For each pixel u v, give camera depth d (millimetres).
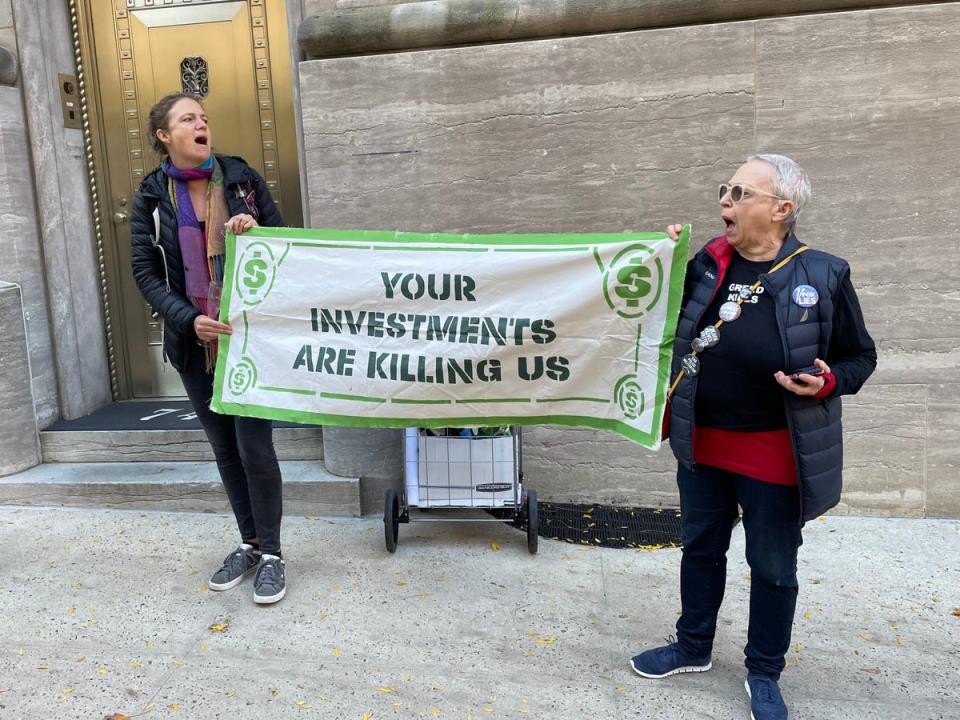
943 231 3949
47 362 4914
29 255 4793
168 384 5441
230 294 3375
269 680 2898
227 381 3389
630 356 3086
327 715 2705
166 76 5109
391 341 3344
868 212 3979
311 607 3396
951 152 3883
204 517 4363
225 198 3365
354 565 3770
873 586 3500
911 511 4184
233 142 5125
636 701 2754
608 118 4020
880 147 3918
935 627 3184
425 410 3371
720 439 2596
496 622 3262
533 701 2762
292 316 3369
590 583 3572
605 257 3086
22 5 4656
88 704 2773
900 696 2770
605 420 3199
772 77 3910
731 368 2484
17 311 4629
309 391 3395
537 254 3184
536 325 3199
